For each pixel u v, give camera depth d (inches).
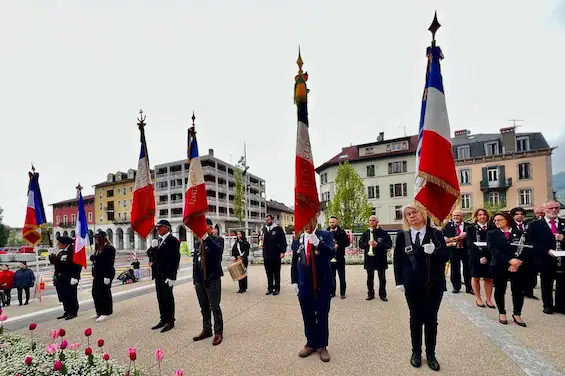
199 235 198.1
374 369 141.1
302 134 174.2
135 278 502.9
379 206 1344.7
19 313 280.8
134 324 225.8
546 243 224.7
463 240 298.4
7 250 1518.2
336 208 1069.8
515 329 188.9
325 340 156.8
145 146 278.8
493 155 1251.2
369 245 276.1
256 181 2652.6
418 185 163.9
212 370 145.0
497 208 1155.3
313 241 161.2
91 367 138.0
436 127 159.8
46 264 1104.8
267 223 324.5
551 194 1171.9
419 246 148.0
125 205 2166.6
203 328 193.2
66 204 2564.0
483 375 132.4
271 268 317.4
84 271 757.9
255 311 248.5
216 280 189.9
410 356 154.3
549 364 141.3
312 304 162.9
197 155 227.0
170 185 2016.5
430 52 167.8
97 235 249.0
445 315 220.1
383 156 1336.1
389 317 220.8
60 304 327.3
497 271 201.8
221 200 2080.5
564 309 220.7
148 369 146.9
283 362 151.9
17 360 145.3
